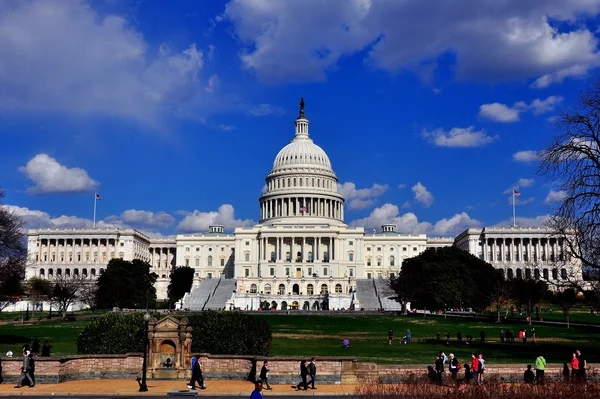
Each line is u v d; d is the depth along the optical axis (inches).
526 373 1819.6
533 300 5142.7
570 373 1859.0
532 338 3467.0
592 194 2192.4
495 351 2773.1
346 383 1926.7
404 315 5285.4
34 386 1855.3
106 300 6510.8
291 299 7209.6
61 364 1936.5
